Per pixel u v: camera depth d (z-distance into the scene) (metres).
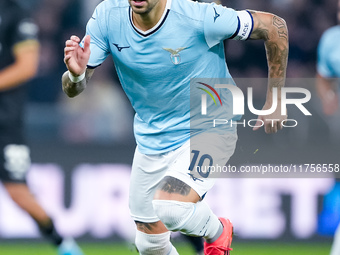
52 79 34.31
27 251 27.52
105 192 28.95
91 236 28.70
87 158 29.05
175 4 16.34
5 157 24.42
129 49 16.58
